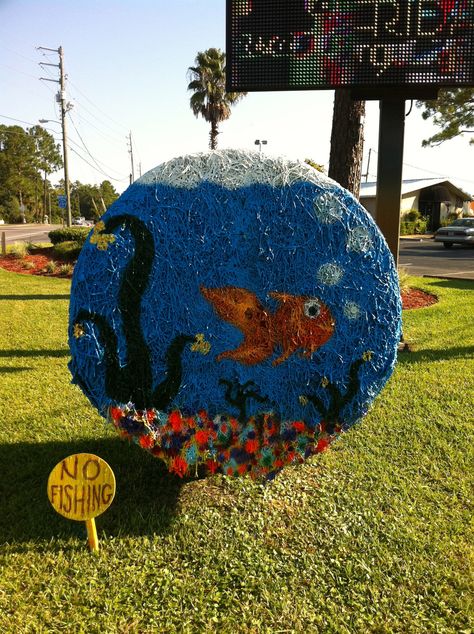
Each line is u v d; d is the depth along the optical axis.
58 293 11.39
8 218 85.12
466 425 4.53
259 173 3.17
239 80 5.78
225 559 2.86
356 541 3.02
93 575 2.72
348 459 3.96
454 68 5.58
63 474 2.79
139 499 3.43
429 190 39.94
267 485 3.58
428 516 3.26
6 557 2.83
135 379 3.13
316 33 5.64
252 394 3.23
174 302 3.12
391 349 3.39
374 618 2.49
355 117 7.86
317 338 3.24
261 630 2.41
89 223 67.00
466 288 12.00
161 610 2.51
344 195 3.23
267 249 3.16
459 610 2.56
